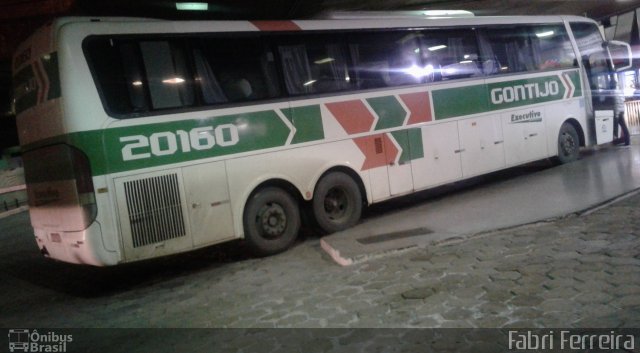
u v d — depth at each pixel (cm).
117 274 721
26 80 620
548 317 380
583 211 652
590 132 1119
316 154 721
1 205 1717
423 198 965
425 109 841
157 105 601
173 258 769
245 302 513
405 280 502
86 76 559
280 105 691
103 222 559
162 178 596
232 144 649
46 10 922
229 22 671
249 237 668
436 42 867
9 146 2055
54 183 589
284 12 1039
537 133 1008
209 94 641
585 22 1129
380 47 801
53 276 764
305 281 551
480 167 912
